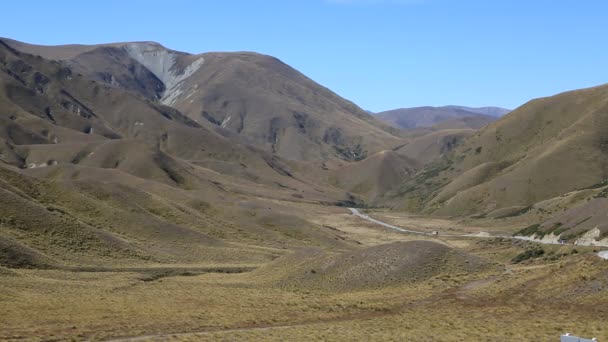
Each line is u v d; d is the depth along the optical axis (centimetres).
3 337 4791
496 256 11806
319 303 6425
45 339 4769
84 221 11788
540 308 5291
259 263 11425
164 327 5353
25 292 6681
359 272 7688
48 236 9875
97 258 9725
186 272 9500
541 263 9081
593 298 5225
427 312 5697
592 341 3738
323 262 8262
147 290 7469
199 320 5656
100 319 5619
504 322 4969
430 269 7469
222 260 11462
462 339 4491
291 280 7981
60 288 7138
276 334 4969
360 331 5012
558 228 11975
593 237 10275
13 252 8444
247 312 6078
